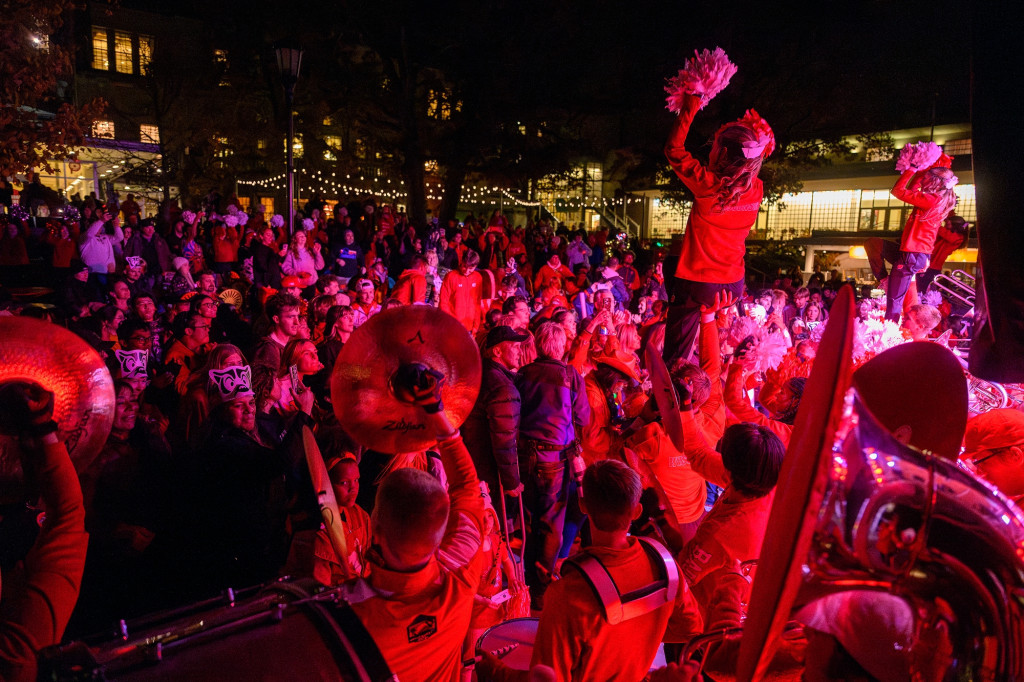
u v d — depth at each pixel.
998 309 1.48
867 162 26.95
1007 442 2.49
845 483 1.05
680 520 3.46
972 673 1.08
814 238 27.88
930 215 6.62
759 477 2.06
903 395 1.68
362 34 22.11
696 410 3.38
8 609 1.33
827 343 1.18
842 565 1.07
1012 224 1.44
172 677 1.16
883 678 1.18
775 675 1.60
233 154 29.02
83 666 1.15
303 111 24.30
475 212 35.31
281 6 20.75
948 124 23.94
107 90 30.22
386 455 3.34
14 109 11.08
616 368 4.39
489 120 22.72
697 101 3.62
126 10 29.31
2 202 18.33
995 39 1.42
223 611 1.38
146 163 28.22
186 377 4.61
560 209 36.47
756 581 1.21
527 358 5.10
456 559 1.87
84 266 10.70
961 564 1.08
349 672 1.29
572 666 1.88
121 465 2.84
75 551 1.43
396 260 15.62
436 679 1.84
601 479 1.93
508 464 3.67
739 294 3.98
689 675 1.77
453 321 2.06
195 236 14.63
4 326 1.40
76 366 1.47
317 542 2.58
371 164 29.08
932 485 1.09
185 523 2.75
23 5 10.70
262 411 3.76
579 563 1.89
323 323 6.37
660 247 21.56
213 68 26.89
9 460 1.42
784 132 23.23
